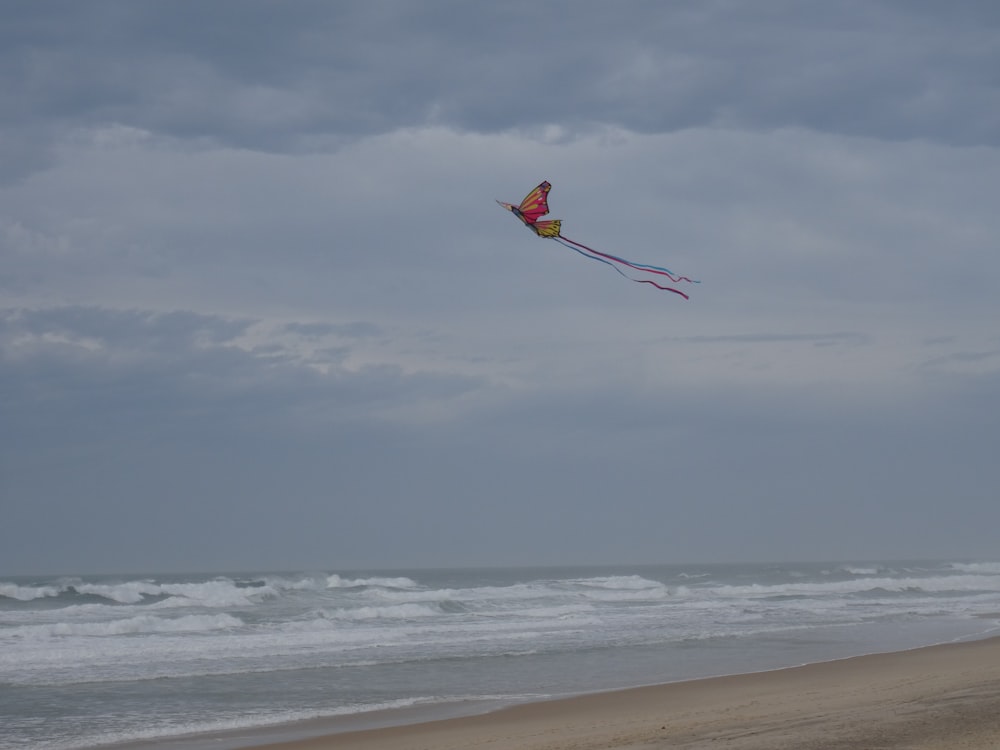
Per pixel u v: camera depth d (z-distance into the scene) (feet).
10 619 112.68
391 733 49.60
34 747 47.47
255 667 74.23
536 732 47.52
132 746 47.62
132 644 86.94
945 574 290.35
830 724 41.24
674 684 65.31
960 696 47.44
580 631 102.42
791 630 103.45
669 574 361.10
